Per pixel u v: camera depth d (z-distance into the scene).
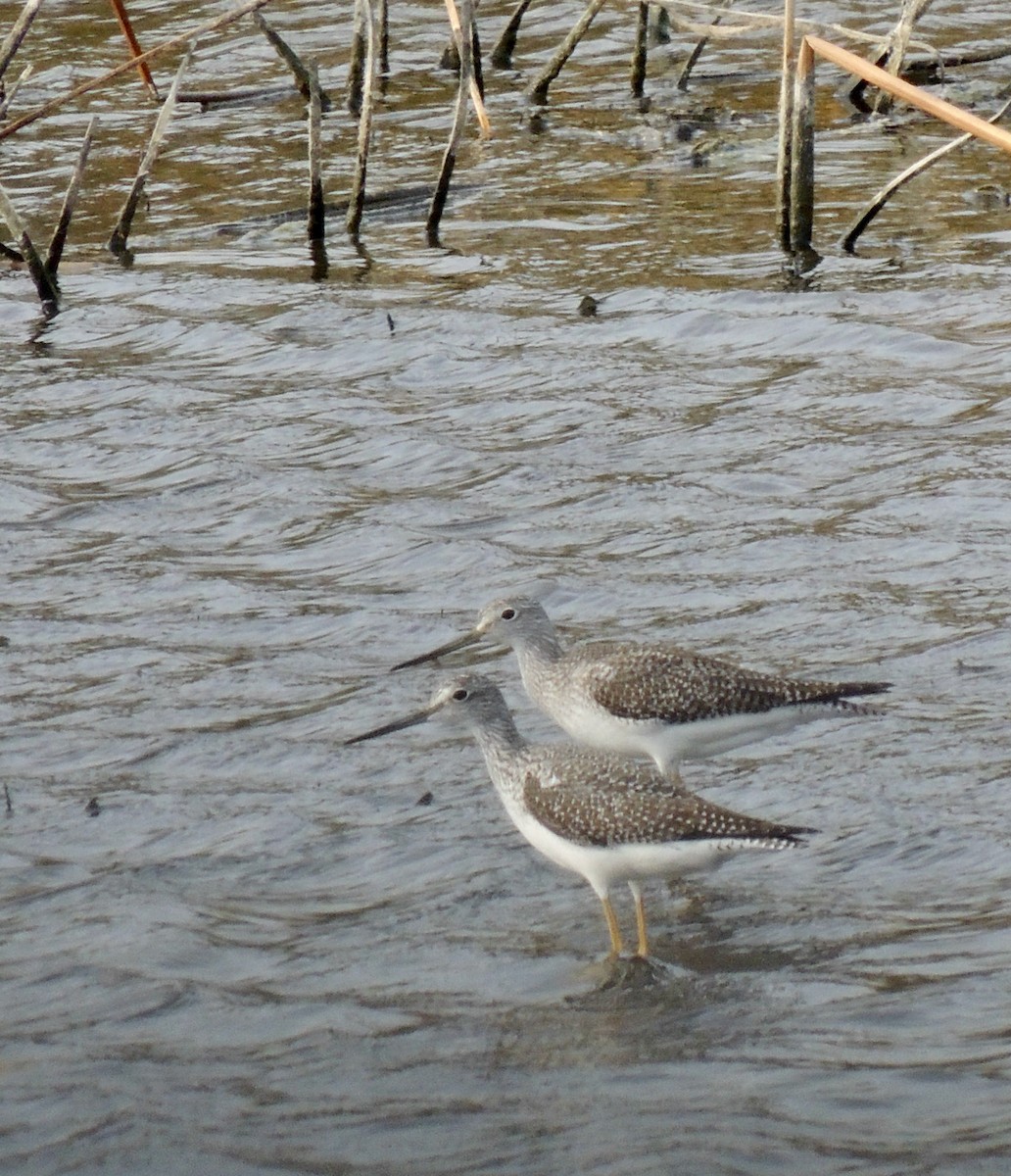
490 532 16.34
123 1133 8.52
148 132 29.61
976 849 10.97
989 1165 7.94
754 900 10.73
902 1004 9.38
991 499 16.16
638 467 17.45
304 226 25.28
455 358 20.38
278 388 19.91
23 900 10.88
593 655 12.27
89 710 13.45
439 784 12.27
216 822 11.80
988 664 13.38
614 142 28.44
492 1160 8.20
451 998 9.77
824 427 18.06
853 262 22.59
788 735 12.73
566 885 11.05
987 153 26.98
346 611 14.98
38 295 22.81
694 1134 8.34
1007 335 19.91
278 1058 9.16
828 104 30.22
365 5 24.52
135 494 17.52
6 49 24.64
